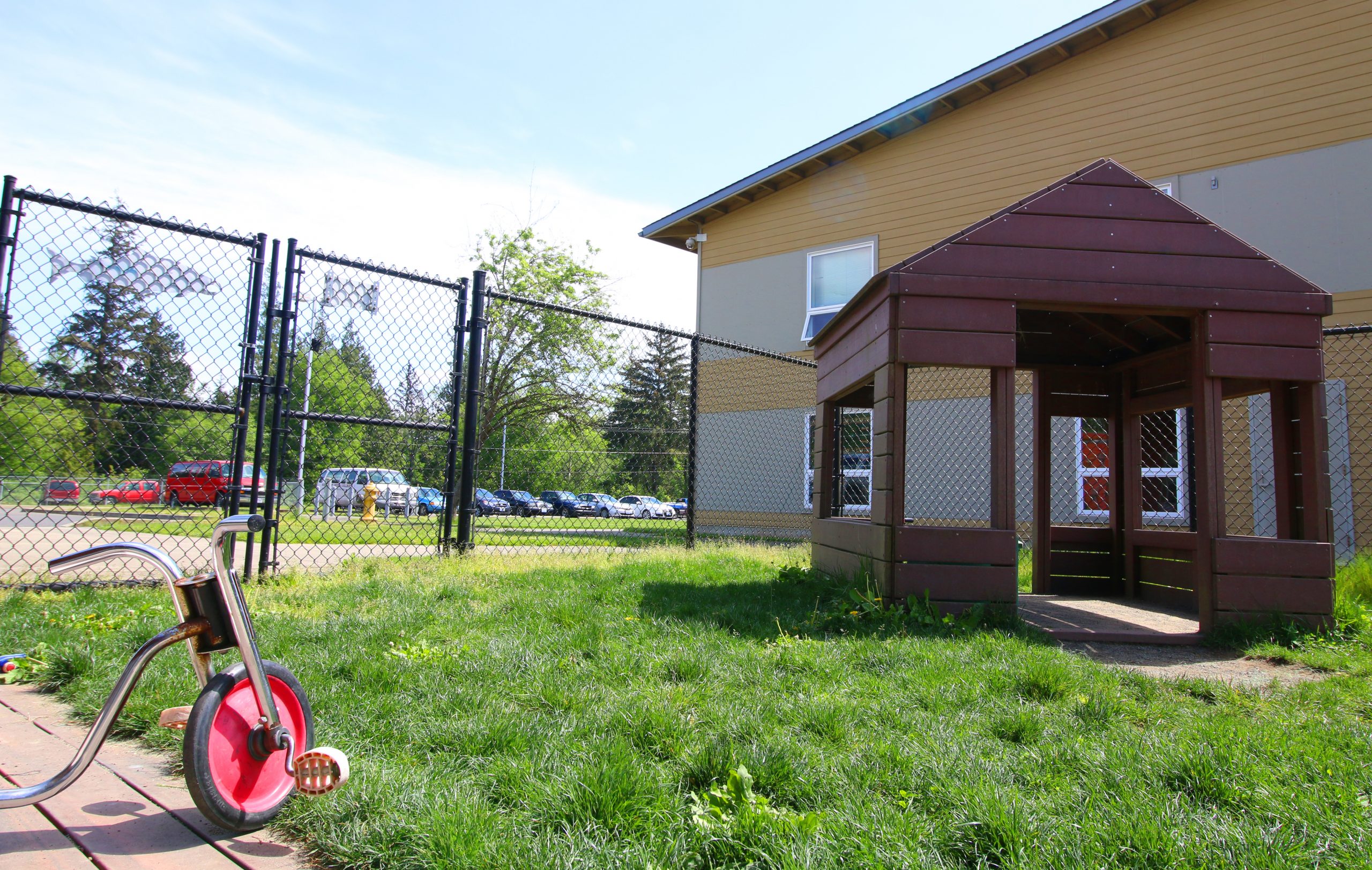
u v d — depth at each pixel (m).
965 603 4.40
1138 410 6.41
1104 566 6.68
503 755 2.24
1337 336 8.45
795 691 3.00
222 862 1.68
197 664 1.91
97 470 4.84
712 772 2.12
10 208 4.19
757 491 13.85
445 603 4.44
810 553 7.63
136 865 1.64
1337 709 2.96
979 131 11.79
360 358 5.78
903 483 4.51
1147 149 10.27
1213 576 4.36
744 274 14.52
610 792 1.92
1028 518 10.74
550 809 1.88
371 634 3.57
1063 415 6.76
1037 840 1.77
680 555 7.43
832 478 6.53
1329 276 8.91
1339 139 8.98
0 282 4.16
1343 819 1.90
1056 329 6.22
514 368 18.22
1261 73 9.52
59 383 4.51
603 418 14.96
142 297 4.67
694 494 8.40
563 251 22.47
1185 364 5.70
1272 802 2.00
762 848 1.71
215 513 5.10
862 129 12.54
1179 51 10.12
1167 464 9.35
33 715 2.65
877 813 1.90
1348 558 8.41
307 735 2.04
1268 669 3.79
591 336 18.67
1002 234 4.54
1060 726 2.61
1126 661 3.93
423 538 9.08
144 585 4.65
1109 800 2.01
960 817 1.88
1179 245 4.55
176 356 4.79
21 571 5.20
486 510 12.33
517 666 3.16
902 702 2.87
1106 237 4.55
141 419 4.92
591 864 1.63
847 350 5.71
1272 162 9.38
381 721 2.50
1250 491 8.69
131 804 1.96
